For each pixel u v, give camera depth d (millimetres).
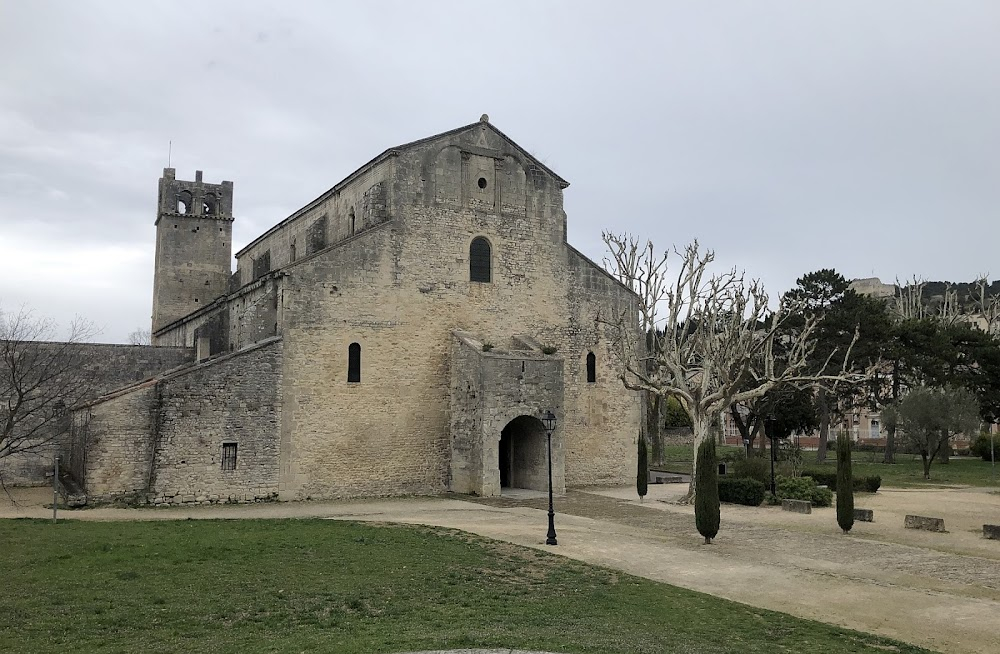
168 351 40281
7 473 35000
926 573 20047
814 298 61625
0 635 13148
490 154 39500
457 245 38031
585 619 14852
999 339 65125
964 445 83250
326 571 18438
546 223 40844
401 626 13922
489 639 12539
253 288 36938
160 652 12250
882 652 13297
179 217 59469
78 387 37469
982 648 13852
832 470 42781
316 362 33812
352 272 35094
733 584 18562
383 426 35156
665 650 12383
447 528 24781
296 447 33000
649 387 35031
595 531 25422
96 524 24219
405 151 37094
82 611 14695
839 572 20062
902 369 61250
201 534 22453
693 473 33750
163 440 30156
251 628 13875
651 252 56000
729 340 36594
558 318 40688
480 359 34969
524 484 38188
